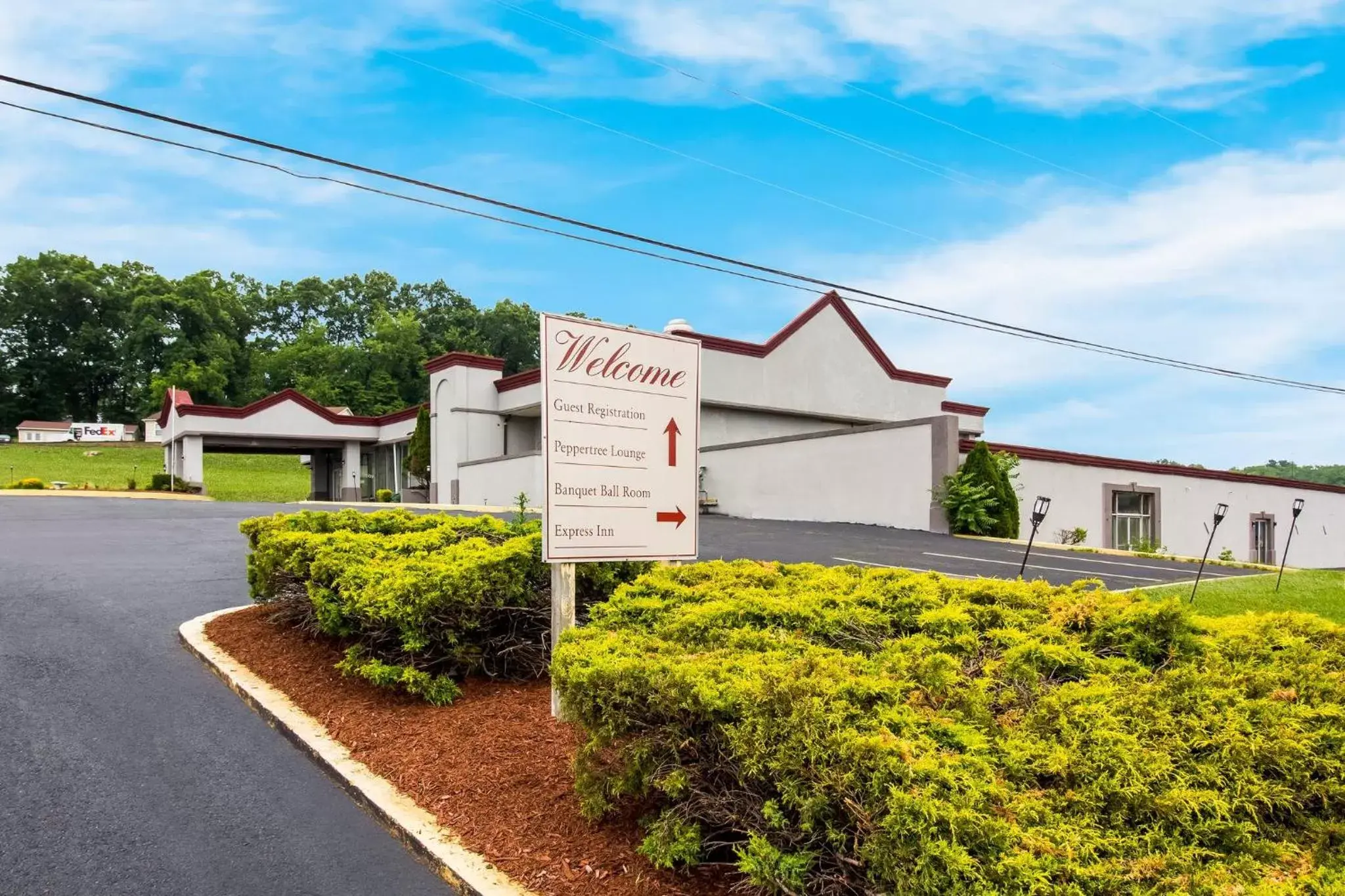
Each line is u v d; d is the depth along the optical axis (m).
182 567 10.75
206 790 4.34
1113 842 2.39
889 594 4.75
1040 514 9.16
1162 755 2.70
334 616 5.90
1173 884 2.22
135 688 5.88
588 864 3.38
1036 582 5.10
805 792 2.67
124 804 4.16
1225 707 3.08
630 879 3.25
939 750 2.62
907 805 2.30
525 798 3.97
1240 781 2.71
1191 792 2.55
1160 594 10.12
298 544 6.68
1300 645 3.98
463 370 27.23
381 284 104.44
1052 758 2.68
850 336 27.05
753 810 2.96
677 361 5.40
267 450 38.94
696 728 3.18
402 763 4.46
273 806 4.17
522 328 94.50
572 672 3.41
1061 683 3.57
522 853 3.51
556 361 4.86
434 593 5.28
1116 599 4.59
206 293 89.25
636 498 5.17
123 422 86.69
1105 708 2.99
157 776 4.50
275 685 5.80
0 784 4.34
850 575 5.59
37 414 85.19
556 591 4.92
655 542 5.25
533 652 5.86
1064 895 2.15
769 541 15.49
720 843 3.16
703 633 4.04
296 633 6.92
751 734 2.83
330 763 4.54
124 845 3.77
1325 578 12.25
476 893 3.25
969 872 2.16
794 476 21.30
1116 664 3.68
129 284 91.50
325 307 102.81
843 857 2.59
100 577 9.87
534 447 28.59
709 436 24.05
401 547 6.68
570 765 4.27
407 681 5.34
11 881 3.44
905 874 2.31
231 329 90.38
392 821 3.88
